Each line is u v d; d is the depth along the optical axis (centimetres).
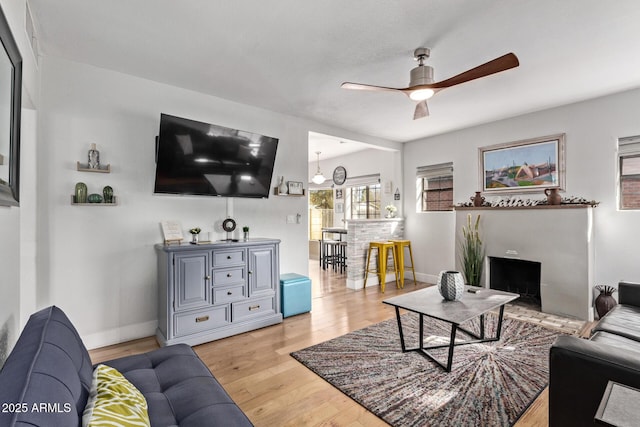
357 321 346
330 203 798
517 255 398
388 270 555
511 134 428
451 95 347
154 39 236
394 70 287
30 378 80
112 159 286
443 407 191
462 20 211
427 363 246
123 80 292
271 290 336
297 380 224
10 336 162
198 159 312
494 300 262
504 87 325
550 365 140
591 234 352
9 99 133
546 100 363
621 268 341
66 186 264
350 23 216
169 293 274
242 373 234
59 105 262
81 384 110
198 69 285
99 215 280
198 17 209
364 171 677
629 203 339
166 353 177
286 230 410
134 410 108
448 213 507
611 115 346
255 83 314
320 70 287
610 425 85
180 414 124
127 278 294
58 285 261
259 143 353
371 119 433
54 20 211
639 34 227
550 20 211
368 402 197
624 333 200
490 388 211
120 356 261
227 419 119
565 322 339
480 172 461
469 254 436
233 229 348
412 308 243
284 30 225
